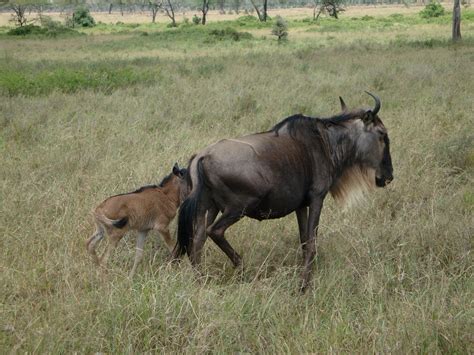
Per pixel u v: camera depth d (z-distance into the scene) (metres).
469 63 22.98
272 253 7.18
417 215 7.98
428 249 7.17
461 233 7.26
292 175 6.54
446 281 6.21
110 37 58.28
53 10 169.00
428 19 72.06
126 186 8.59
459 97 15.41
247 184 6.31
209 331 5.27
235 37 49.34
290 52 33.19
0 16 140.38
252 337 5.42
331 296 6.18
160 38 52.56
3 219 7.62
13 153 10.66
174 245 7.10
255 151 6.39
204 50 38.91
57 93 17.23
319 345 5.27
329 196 8.84
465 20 67.56
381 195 8.80
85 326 5.38
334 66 23.66
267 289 6.01
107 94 17.89
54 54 37.84
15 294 6.07
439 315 5.45
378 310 5.70
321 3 92.06
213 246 7.22
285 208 6.66
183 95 16.27
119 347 5.17
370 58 26.42
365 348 5.12
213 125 12.70
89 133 11.59
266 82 19.05
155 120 13.10
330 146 6.96
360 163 7.21
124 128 11.99
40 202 8.16
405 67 21.73
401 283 6.25
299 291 6.57
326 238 7.50
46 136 11.71
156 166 9.23
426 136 11.38
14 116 13.70
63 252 6.85
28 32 64.81
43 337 5.07
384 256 6.89
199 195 6.33
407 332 5.26
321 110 14.38
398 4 165.25
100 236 6.71
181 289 5.84
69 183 8.81
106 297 5.71
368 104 15.12
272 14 133.38
